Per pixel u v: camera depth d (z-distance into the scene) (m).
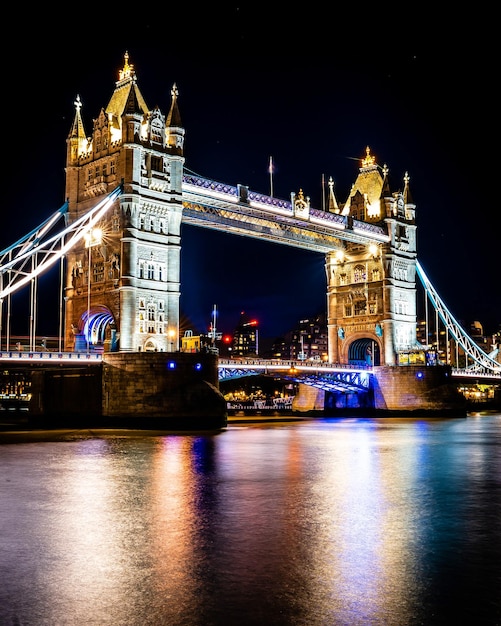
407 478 37.28
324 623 15.48
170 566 19.61
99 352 86.00
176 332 83.31
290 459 46.53
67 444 55.59
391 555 20.81
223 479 36.31
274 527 24.47
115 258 81.44
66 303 87.62
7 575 18.83
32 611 16.20
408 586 17.91
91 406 76.56
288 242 111.06
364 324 122.31
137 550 21.30
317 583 18.12
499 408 184.00
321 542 22.36
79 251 87.31
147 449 51.84
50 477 36.44
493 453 51.50
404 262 123.62
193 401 75.38
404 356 119.50
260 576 18.70
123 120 82.19
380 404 118.56
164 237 84.06
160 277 83.38
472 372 140.50
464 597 17.09
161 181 83.81
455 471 40.38
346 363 123.69
